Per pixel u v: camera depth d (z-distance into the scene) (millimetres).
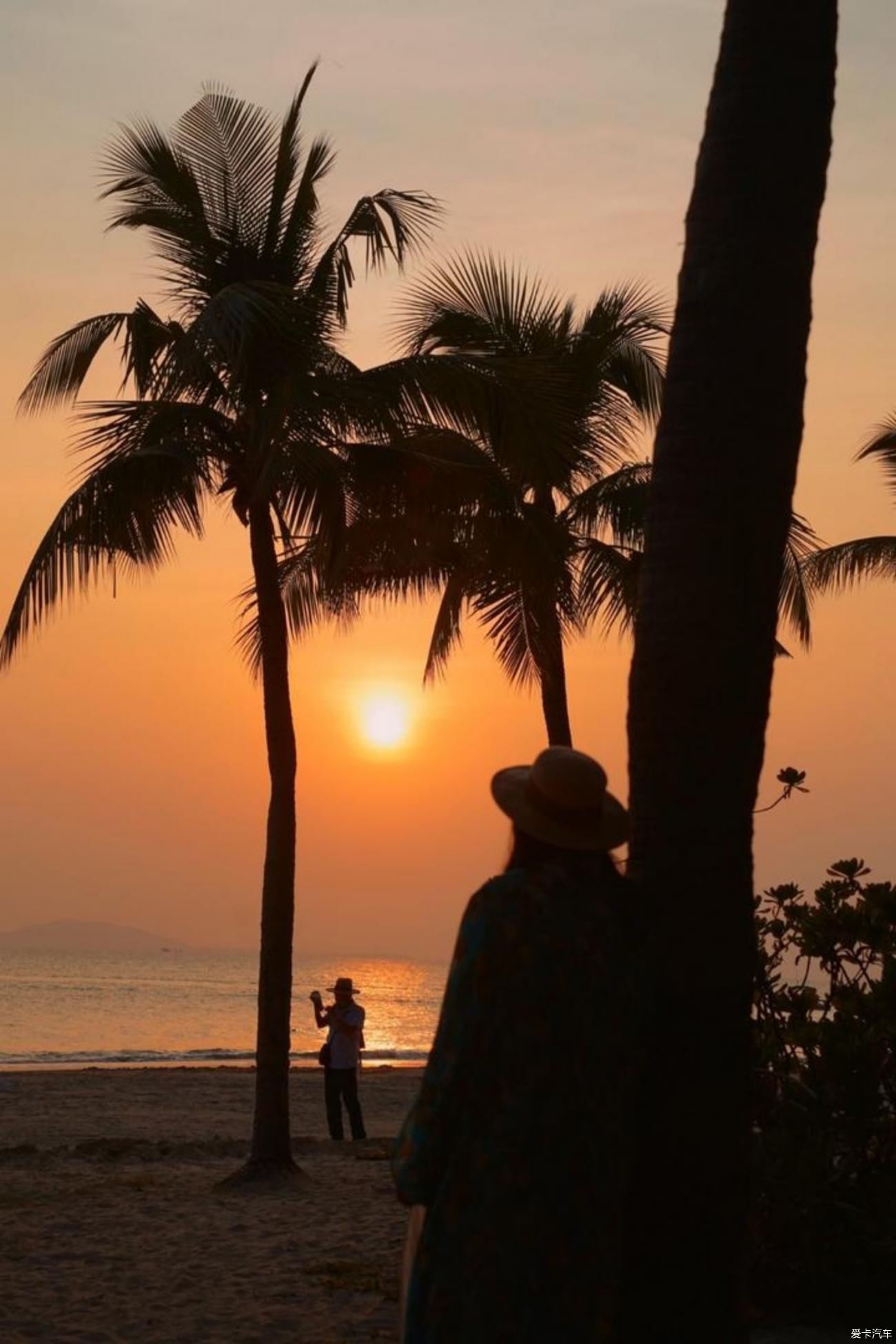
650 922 3252
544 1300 2904
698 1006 3783
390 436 12852
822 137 4180
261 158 13516
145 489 12695
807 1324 6234
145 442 12883
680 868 3838
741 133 4113
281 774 13164
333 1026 16375
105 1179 12812
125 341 13570
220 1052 53625
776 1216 6379
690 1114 3754
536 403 12867
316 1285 7578
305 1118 20547
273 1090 12336
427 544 15172
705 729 3875
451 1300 2887
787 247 4086
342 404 12227
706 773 3867
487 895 3074
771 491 4008
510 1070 2955
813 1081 6637
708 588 3920
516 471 14422
